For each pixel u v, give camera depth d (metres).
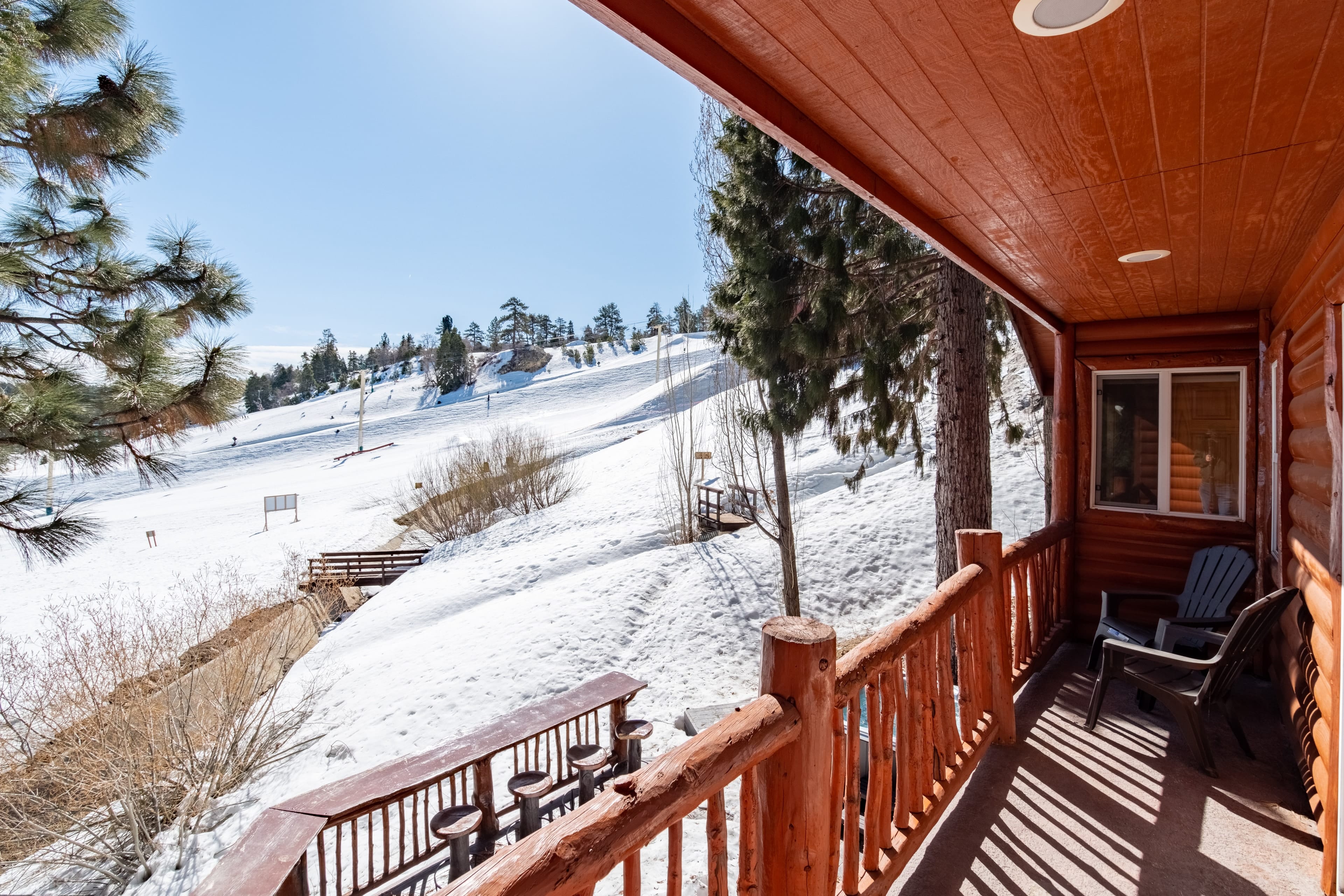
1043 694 4.00
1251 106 1.88
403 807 5.30
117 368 4.85
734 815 5.09
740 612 10.46
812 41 1.60
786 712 1.65
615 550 14.62
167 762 7.01
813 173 6.89
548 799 6.34
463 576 14.81
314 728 8.74
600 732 7.62
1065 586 5.20
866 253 6.95
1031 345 6.42
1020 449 13.71
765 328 7.29
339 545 22.78
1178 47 1.60
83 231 5.38
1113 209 2.73
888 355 7.00
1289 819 2.72
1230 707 3.30
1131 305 4.66
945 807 2.65
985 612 3.36
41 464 4.50
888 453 8.09
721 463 14.58
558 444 34.41
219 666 8.09
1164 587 5.00
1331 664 2.37
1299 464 3.62
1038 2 1.42
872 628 9.66
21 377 4.70
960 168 2.35
